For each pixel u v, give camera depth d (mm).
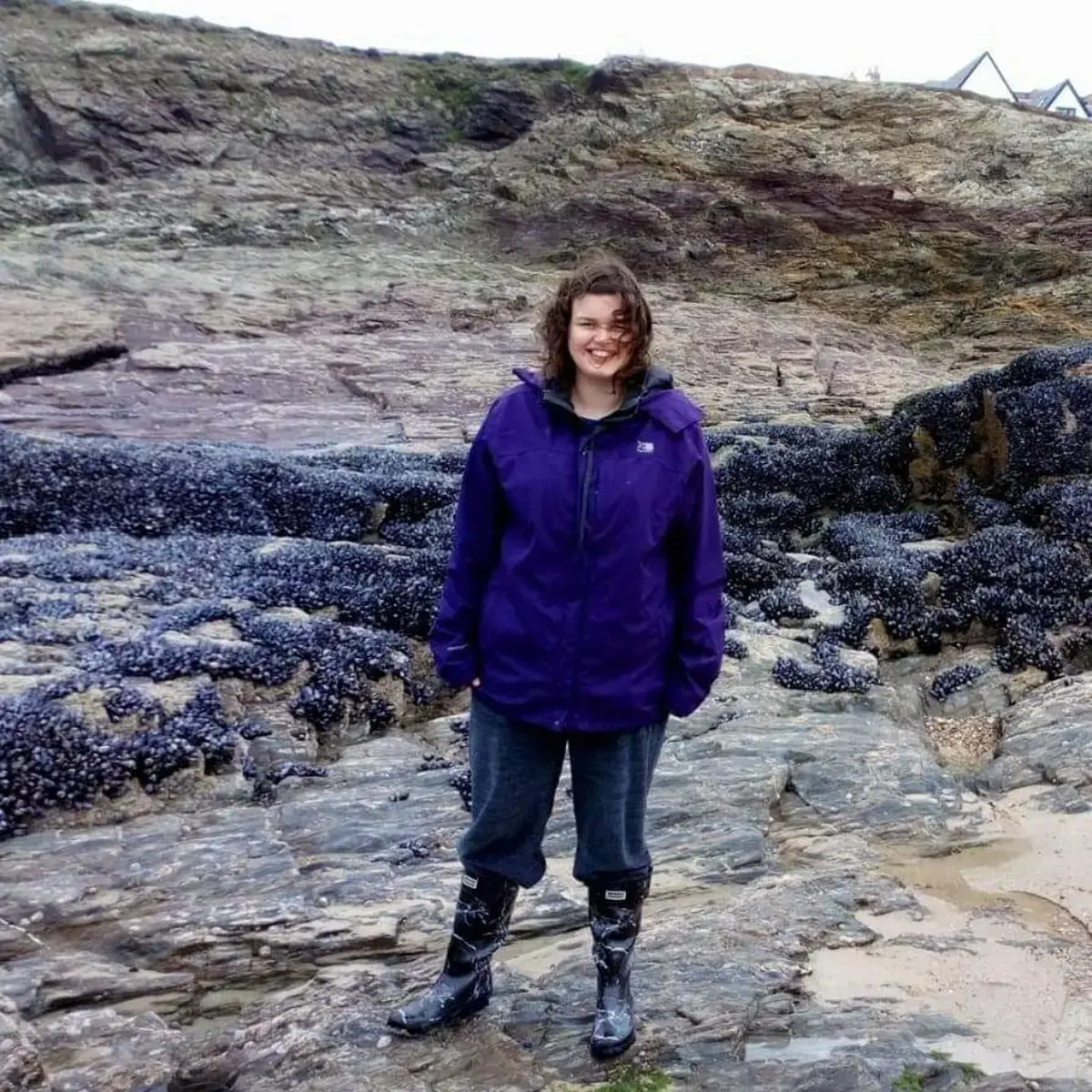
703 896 4961
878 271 30609
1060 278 29016
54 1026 3793
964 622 8133
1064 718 6559
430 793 5715
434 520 10719
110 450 10930
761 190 33094
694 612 3191
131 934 4410
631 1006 3531
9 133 33438
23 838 5078
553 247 32656
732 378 22516
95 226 30859
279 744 6070
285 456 13859
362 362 21859
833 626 8203
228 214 32469
